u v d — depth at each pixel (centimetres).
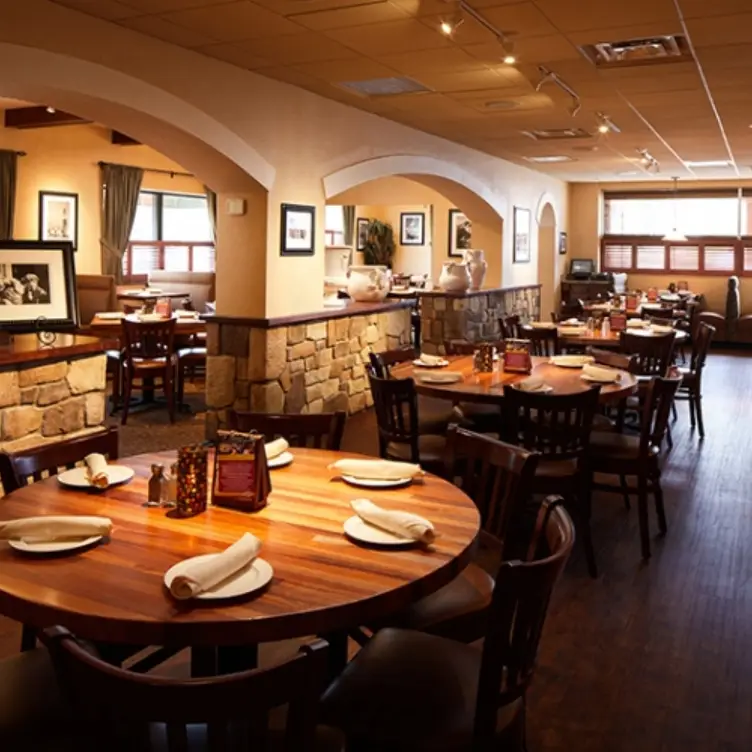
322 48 466
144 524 194
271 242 552
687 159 988
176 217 1099
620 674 277
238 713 112
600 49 482
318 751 155
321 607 152
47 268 378
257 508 205
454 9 393
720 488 495
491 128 750
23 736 157
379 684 181
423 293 886
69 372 358
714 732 244
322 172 605
